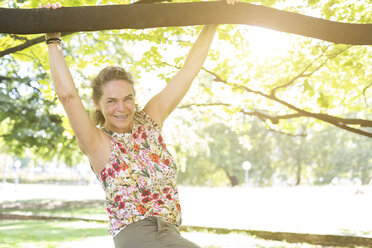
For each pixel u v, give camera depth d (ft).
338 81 23.32
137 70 21.36
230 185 168.35
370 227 41.45
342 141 129.80
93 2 17.47
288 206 65.05
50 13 8.72
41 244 34.99
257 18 9.29
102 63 21.11
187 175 139.74
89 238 38.34
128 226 7.68
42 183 208.54
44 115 52.26
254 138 141.69
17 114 49.55
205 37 9.70
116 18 8.95
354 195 76.59
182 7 9.10
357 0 18.39
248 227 41.86
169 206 7.94
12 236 39.45
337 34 9.60
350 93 25.09
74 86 7.86
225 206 67.92
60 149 58.44
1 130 54.39
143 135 8.32
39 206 75.10
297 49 21.80
